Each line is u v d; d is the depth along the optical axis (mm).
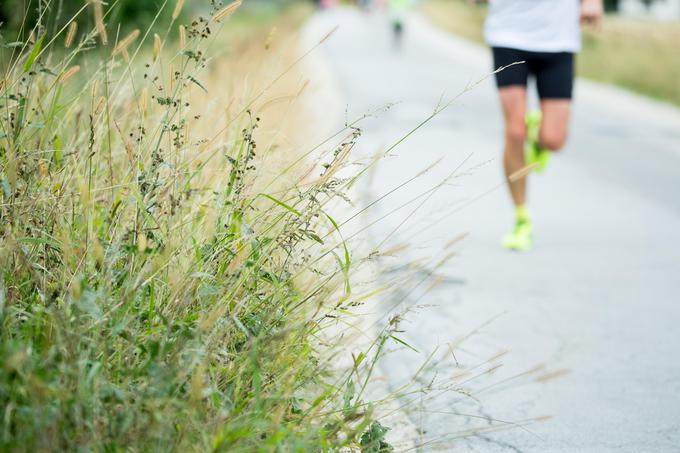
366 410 3430
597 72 27125
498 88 7453
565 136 7496
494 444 4062
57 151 3660
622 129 16297
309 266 3623
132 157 3676
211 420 2955
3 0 4172
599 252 7766
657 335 5695
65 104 3883
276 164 4004
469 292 6441
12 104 3668
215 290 3203
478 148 12914
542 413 4438
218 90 6133
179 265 3424
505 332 5637
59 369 2688
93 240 3266
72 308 2955
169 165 3469
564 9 7324
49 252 3428
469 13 69250
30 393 2590
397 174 10766
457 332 5586
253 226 3604
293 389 3332
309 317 3596
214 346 3160
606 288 6688
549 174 11734
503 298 6336
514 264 7262
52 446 2547
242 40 12961
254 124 3752
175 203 3396
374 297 4930
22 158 3441
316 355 3699
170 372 2852
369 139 13031
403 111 16531
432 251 7320
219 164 4078
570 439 4160
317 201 3602
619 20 61906
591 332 5703
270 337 3273
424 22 63875
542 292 6527
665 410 4535
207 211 3609
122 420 2748
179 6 3709
